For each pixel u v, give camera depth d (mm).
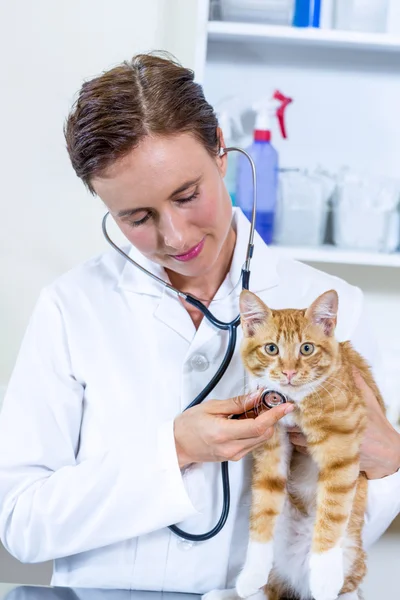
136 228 1032
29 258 2057
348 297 1283
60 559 1216
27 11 1973
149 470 1076
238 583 1060
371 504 1205
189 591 1166
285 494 1120
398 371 1909
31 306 2070
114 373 1188
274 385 1045
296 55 2002
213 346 1171
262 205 1873
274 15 1858
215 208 1034
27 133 2012
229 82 2016
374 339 1326
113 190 991
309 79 2014
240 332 1185
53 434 1185
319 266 2113
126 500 1076
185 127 979
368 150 2035
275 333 1046
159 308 1199
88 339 1207
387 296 2115
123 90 975
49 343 1216
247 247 1227
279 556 1143
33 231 2047
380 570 1852
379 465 1124
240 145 1989
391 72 2008
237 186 1886
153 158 960
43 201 2037
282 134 1938
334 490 1054
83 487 1091
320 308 1051
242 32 1804
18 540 1127
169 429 1065
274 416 982
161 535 1158
